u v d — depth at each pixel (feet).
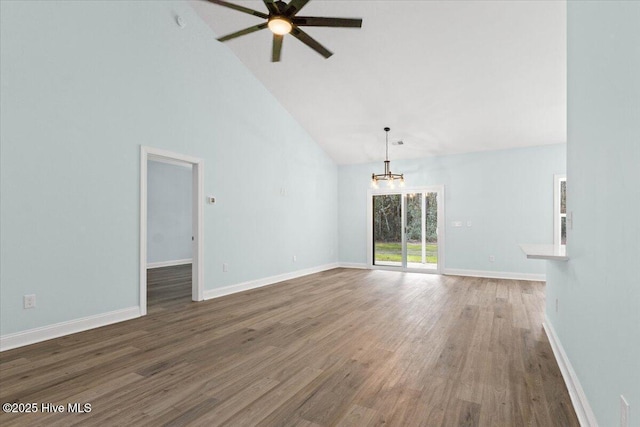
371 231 26.40
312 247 24.03
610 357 4.66
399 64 15.56
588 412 5.68
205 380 7.60
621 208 4.31
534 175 21.02
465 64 14.90
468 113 18.37
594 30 5.74
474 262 22.52
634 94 3.90
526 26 12.57
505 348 9.57
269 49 16.42
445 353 9.20
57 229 10.52
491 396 6.91
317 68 16.87
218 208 16.28
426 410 6.38
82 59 11.16
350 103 19.22
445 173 23.59
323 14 13.50
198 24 15.34
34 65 10.00
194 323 11.96
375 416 6.18
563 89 15.71
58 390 7.13
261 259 19.02
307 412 6.31
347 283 19.86
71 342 10.01
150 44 13.32
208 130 15.76
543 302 15.11
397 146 23.25
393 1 12.62
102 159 11.69
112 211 11.99
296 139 22.13
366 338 10.39
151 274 23.38
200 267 15.34
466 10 12.39
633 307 3.83
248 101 18.13
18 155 9.66
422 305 14.56
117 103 12.16
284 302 15.11
